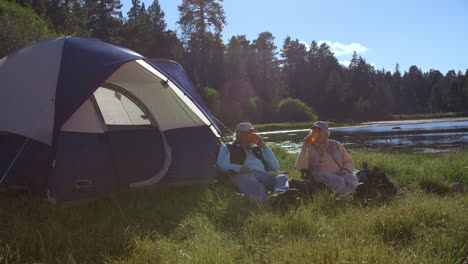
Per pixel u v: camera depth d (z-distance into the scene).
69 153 4.45
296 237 2.87
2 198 4.07
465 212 3.21
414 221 3.05
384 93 97.38
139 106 5.79
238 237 3.09
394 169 6.60
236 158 4.73
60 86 4.25
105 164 4.75
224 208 3.87
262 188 4.33
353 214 3.36
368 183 4.31
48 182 4.06
